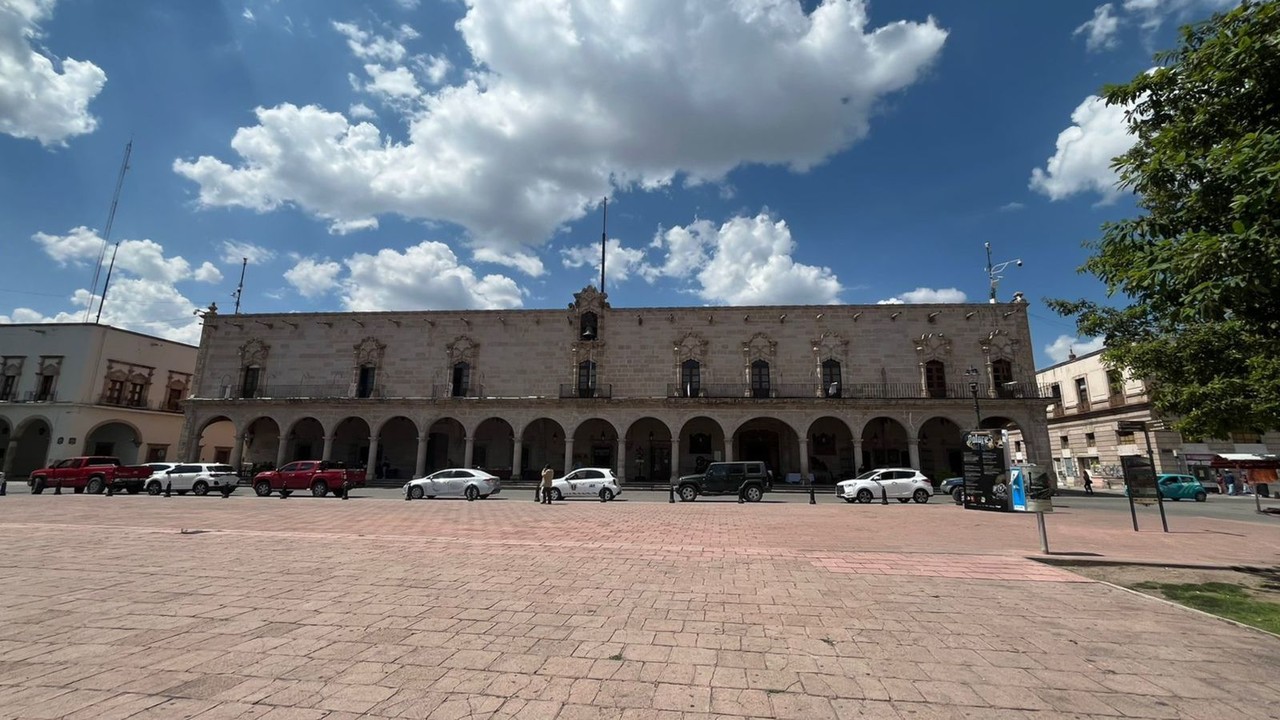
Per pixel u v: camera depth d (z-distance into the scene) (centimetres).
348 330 4262
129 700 420
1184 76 809
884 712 419
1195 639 600
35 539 1231
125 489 3027
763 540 1302
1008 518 1895
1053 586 836
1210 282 664
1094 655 548
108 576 860
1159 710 427
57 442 4100
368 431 4288
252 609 679
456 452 4175
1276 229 643
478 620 640
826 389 3862
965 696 449
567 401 3822
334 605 699
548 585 816
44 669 482
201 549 1109
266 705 414
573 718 402
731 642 574
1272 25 690
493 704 422
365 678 468
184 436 4053
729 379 3944
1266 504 2933
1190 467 3709
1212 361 1004
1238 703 441
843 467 3909
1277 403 870
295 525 1537
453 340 4172
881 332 3894
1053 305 1246
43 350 4341
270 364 4253
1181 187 812
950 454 3881
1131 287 822
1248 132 705
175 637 571
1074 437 4478
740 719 405
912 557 1060
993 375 3738
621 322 4088
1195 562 1041
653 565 970
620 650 546
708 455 3978
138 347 4634
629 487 3659
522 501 2633
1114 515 2089
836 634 604
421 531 1415
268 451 4356
